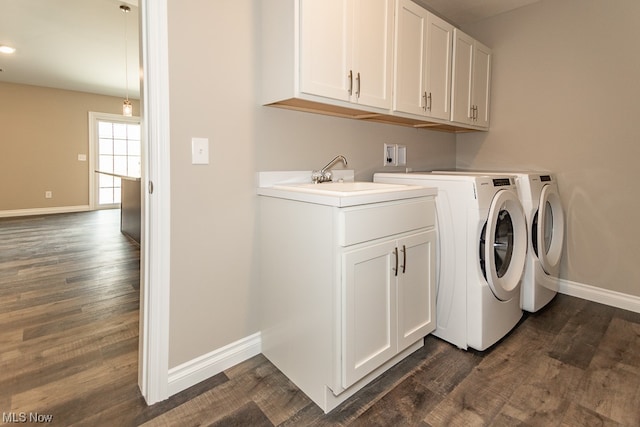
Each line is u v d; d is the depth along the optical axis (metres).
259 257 1.84
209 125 1.60
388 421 1.39
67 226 5.18
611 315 2.35
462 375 1.68
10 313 2.27
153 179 1.45
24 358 1.77
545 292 2.43
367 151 2.42
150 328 1.48
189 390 1.58
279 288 1.70
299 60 1.56
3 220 5.59
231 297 1.75
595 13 2.46
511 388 1.58
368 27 1.84
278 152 1.88
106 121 6.88
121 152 7.10
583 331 2.12
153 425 1.35
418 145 2.87
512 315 2.11
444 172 2.69
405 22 2.07
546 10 2.68
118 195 7.11
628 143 2.39
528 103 2.82
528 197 2.27
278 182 1.88
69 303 2.44
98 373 1.66
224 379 1.66
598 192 2.54
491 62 2.96
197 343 1.64
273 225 1.72
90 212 6.51
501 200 1.93
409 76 2.12
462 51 2.57
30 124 6.05
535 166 2.82
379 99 1.94
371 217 1.47
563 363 1.78
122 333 2.04
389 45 1.97
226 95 1.64
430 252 1.83
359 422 1.38
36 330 2.06
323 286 1.43
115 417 1.39
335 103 1.74
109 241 4.25
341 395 1.49
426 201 1.78
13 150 5.93
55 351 1.84
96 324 2.14
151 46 1.40
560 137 2.68
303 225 1.52
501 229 2.08
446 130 3.09
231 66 1.65
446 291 1.97
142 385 1.52
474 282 1.84
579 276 2.66
